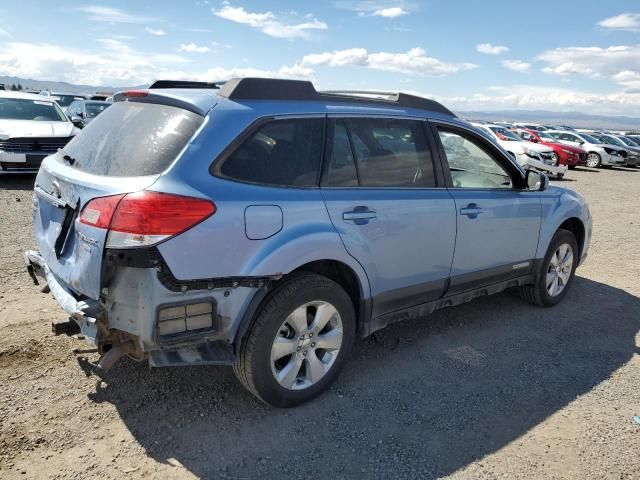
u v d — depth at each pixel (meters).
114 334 2.70
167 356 2.69
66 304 2.76
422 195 3.70
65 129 10.27
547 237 4.86
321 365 3.27
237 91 2.97
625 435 3.18
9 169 9.43
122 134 2.97
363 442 2.95
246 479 2.61
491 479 2.73
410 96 3.87
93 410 3.05
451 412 3.31
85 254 2.63
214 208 2.65
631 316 5.18
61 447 2.73
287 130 3.07
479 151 4.30
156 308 2.58
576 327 4.81
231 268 2.74
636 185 18.86
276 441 2.90
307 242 2.99
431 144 3.87
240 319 2.88
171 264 2.55
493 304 5.26
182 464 2.68
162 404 3.15
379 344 4.20
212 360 2.78
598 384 3.79
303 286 3.03
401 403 3.37
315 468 2.72
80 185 2.75
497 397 3.52
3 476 2.49
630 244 8.48
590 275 6.55
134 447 2.77
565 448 3.02
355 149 3.39
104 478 2.54
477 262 4.20
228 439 2.89
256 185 2.88
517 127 29.20
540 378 3.82
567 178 20.16
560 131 28.80
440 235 3.81
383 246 3.44
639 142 33.50
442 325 4.66
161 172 2.62
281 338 3.03
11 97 11.09
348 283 3.46
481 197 4.17
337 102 3.41
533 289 5.07
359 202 3.30
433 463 2.82
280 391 3.09
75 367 3.46
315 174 3.16
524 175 4.61
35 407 3.03
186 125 2.81
